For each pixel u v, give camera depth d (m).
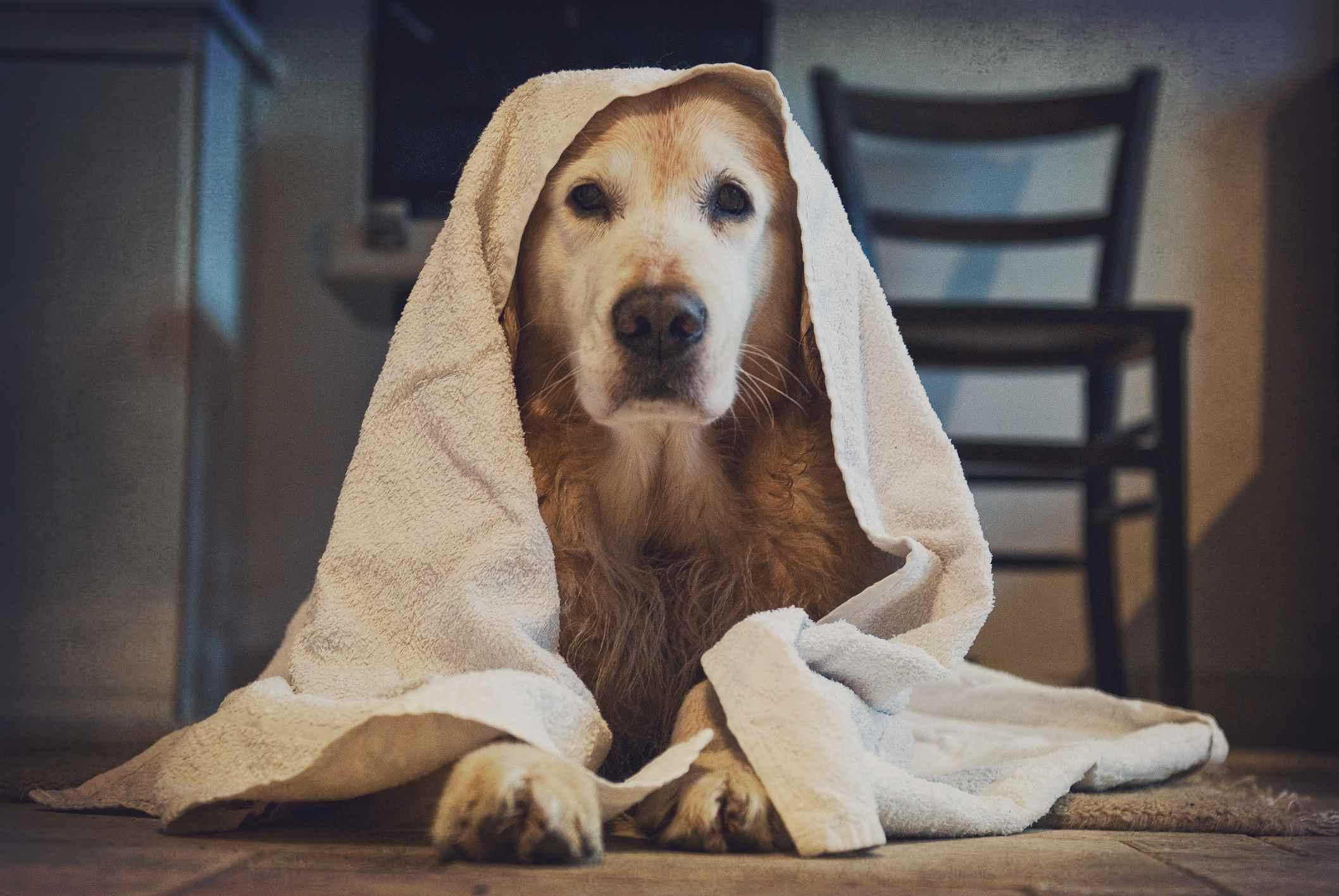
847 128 3.48
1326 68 4.10
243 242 4.04
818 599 1.72
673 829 1.28
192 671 3.72
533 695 1.29
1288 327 4.09
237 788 1.29
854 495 1.58
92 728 3.28
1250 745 3.34
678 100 1.72
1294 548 4.06
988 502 4.06
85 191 3.71
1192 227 4.11
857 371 1.66
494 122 1.71
